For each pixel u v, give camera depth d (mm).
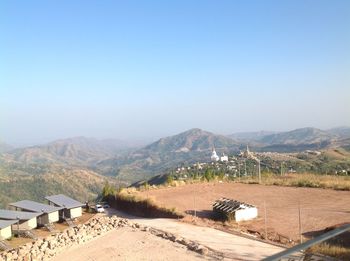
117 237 32281
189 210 38625
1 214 35219
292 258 15992
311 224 29484
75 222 39406
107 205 49281
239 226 31094
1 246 30500
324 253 20375
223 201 35844
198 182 55156
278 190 44562
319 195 39812
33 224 35562
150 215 41031
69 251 30281
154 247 28641
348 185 42000
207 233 30109
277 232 28547
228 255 24688
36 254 28938
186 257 25641
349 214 31172
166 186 53125
